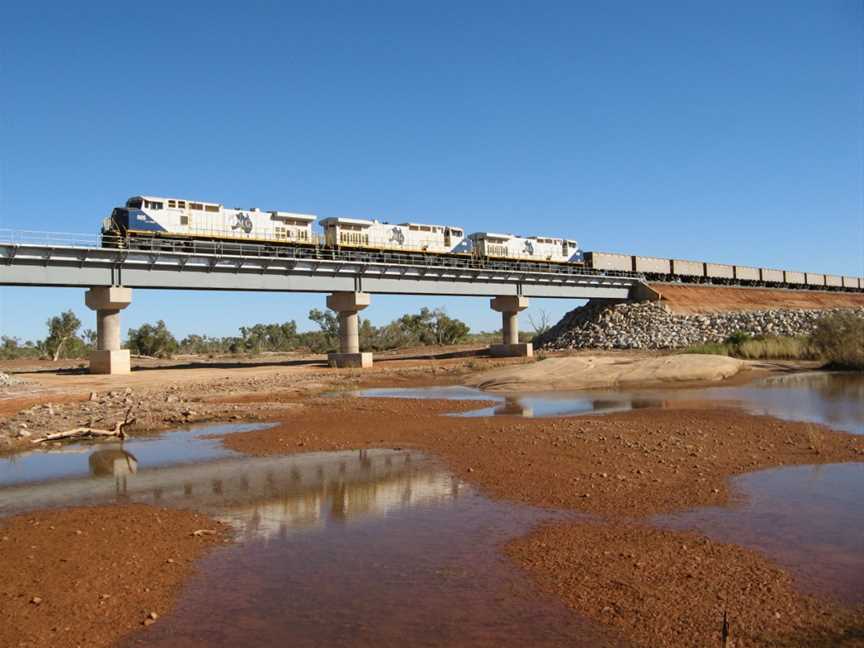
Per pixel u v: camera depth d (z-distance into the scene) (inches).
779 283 3828.7
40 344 3299.7
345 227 2234.3
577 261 2965.1
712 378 1286.9
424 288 2308.1
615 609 275.7
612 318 2859.3
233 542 374.6
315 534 385.4
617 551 343.3
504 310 2623.0
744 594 286.2
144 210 1766.7
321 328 3732.8
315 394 1249.4
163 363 2425.0
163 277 1732.3
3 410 1010.7
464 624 265.3
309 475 543.5
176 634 262.4
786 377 1331.2
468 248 2623.0
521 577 312.8
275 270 1923.0
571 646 245.4
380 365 2116.1
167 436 769.6
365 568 328.8
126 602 294.4
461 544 361.7
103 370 1690.5
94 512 446.0
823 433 681.0
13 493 510.0
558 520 401.4
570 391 1203.9
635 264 3144.7
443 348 3223.4
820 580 299.4
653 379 1267.2
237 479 536.1
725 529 374.9
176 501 471.5
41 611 286.4
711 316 2578.7
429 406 1005.8
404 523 402.9
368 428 783.7
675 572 313.0
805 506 418.3
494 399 1104.8
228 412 936.3
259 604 289.0
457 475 528.1
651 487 472.7
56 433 748.6
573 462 557.6
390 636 256.7
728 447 615.2
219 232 1905.8
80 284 1609.3
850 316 1660.9
